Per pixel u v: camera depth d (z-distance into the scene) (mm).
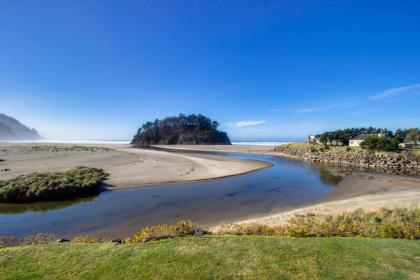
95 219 15688
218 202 19453
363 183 26750
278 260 6672
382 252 7273
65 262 6539
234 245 7582
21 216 16422
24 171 31531
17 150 70000
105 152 66500
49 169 33375
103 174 29094
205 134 158000
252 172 35031
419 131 84125
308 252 7168
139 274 5957
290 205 18766
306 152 61781
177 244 7652
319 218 13828
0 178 26922
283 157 62469
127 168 34906
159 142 154375
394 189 23656
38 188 20328
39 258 6754
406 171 37375
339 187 25125
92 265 6383
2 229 14195
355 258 6855
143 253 7016
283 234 9305
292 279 5801
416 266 6477
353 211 15266
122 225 14664
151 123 169125
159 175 29844
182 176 29625
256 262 6547
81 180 23547
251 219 15414
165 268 6219
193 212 17047
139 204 18828
